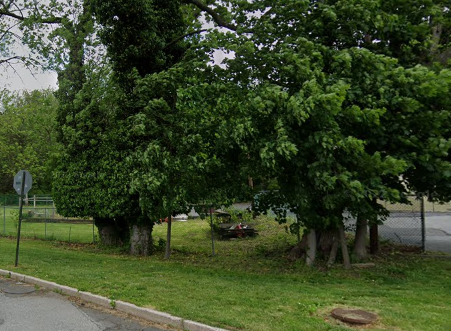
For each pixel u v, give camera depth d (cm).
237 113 894
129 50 1215
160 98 1012
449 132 860
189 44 1298
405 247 1236
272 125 835
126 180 1292
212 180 1052
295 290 712
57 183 1515
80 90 1423
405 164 729
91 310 638
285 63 854
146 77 1050
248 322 521
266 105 785
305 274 901
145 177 1002
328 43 909
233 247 1473
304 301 623
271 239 1578
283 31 927
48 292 758
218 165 981
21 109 3425
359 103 827
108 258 1223
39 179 3606
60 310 638
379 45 912
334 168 804
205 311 574
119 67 1273
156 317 573
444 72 726
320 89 749
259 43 922
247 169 937
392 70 763
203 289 719
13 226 2423
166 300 640
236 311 572
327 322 527
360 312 557
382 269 923
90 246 1584
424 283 796
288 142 737
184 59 1066
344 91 701
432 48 959
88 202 1411
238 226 1722
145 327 553
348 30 877
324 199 825
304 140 815
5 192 4816
